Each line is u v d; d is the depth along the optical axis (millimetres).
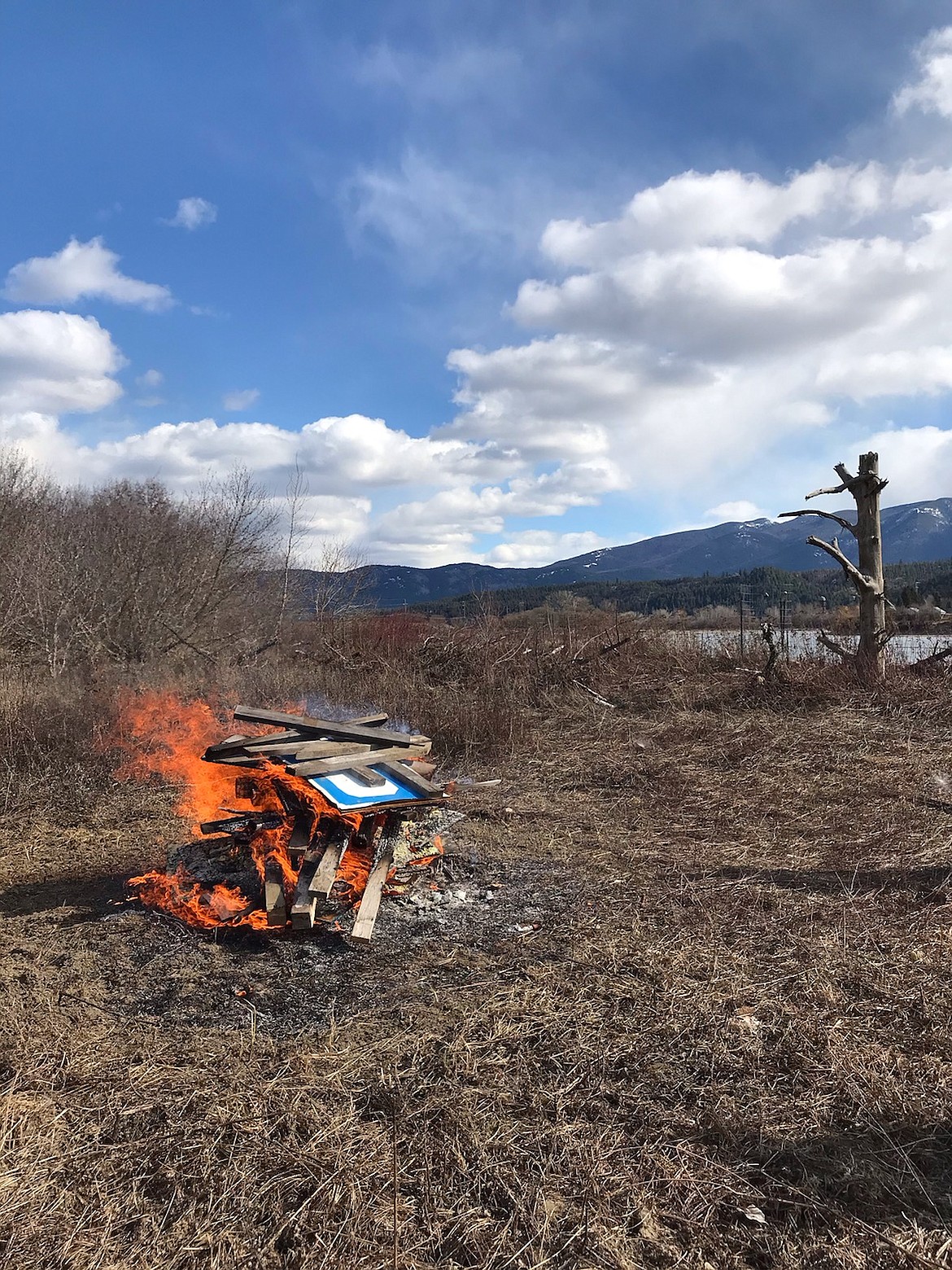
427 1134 2617
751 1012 3316
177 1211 2338
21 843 5988
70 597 13703
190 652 15156
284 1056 3102
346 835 4672
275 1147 2572
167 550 15375
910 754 7629
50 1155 2564
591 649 12633
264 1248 2201
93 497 17906
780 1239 2186
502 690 11062
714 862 5223
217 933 4238
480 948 4031
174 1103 2814
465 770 8133
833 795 6531
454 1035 3207
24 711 9406
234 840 5062
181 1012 3477
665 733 9031
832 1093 2787
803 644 11977
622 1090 2834
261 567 17391
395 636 14008
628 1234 2219
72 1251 2195
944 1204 2297
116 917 4508
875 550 10461
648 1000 3441
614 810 6578
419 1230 2248
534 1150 2543
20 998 3602
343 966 3877
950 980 3482
